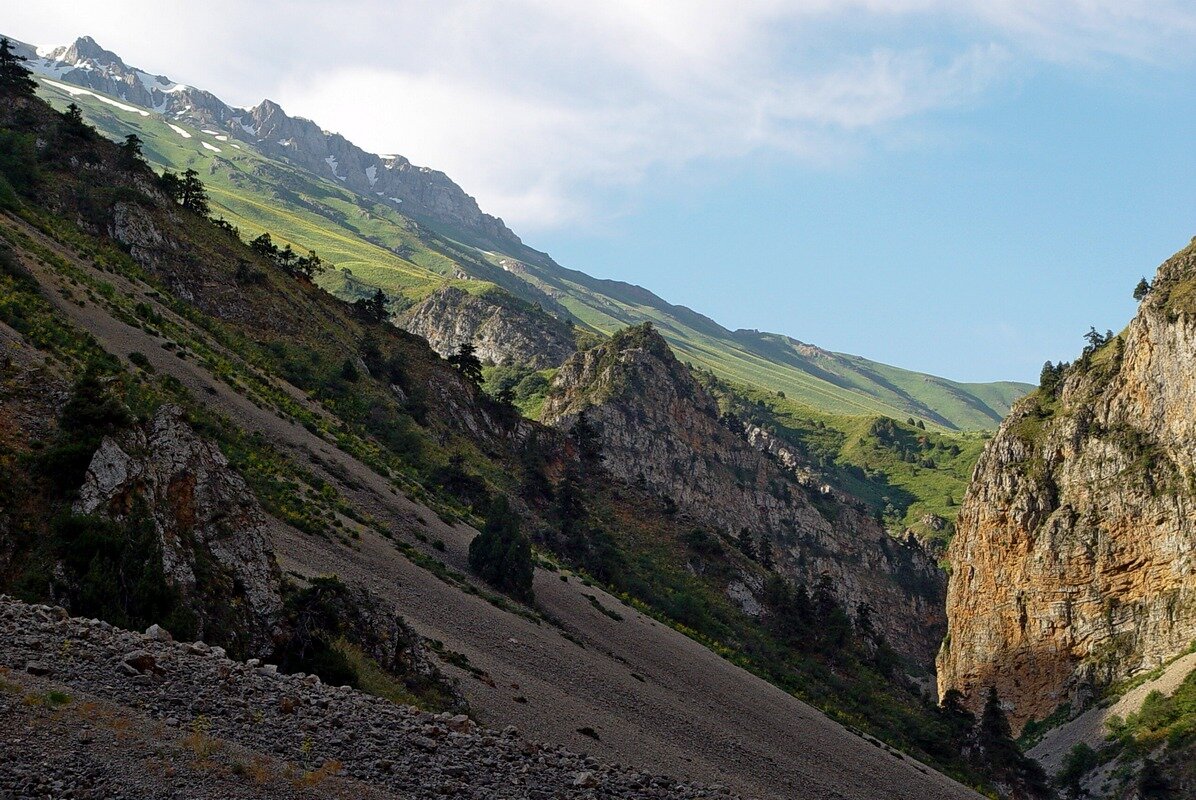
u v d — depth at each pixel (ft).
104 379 99.40
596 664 191.11
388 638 110.11
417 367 421.18
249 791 52.65
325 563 152.87
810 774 183.93
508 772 70.49
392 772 63.00
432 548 220.84
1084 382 623.36
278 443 217.97
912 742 332.60
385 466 274.57
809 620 397.39
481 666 138.21
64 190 315.58
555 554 332.19
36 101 352.49
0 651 60.64
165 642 72.69
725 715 206.49
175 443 100.37
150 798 48.73
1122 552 534.37
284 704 66.95
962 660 595.47
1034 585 563.48
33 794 45.91
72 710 55.06
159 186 366.84
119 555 83.41
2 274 175.01
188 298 322.55
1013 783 357.00
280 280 385.09
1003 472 619.67
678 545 423.23
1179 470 528.63
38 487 87.71
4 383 101.24
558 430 476.54
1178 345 547.49
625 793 74.49
